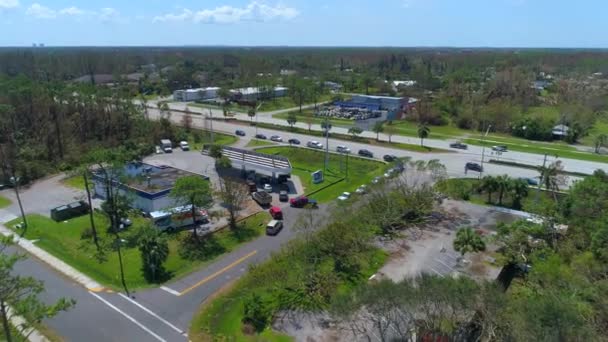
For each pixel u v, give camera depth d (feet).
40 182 256.11
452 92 535.60
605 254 128.67
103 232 185.98
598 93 522.06
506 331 92.58
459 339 101.60
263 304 131.64
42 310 94.32
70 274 153.17
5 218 203.21
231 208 191.01
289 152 326.44
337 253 156.87
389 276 147.84
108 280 149.07
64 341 117.70
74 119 332.19
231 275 151.94
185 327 123.95
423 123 443.73
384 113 497.87
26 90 325.01
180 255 165.68
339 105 551.18
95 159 195.11
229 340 117.91
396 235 182.19
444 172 217.36
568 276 123.65
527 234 157.48
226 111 473.26
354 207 195.62
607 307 99.09
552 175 225.56
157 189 206.80
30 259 163.94
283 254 157.17
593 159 303.68
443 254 164.76
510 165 287.48
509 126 402.93
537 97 543.80
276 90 621.72
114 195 201.05
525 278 147.02
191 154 323.16
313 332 120.37
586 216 162.20
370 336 114.21
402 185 199.11
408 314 101.86
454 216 203.21
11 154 270.05
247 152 271.90
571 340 84.48
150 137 343.67
